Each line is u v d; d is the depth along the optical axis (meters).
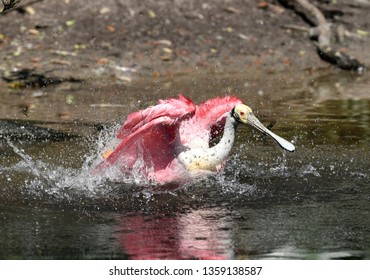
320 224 11.44
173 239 10.80
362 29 27.30
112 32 25.08
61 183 13.34
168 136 13.30
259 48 25.69
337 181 13.60
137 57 24.20
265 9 27.56
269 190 13.08
